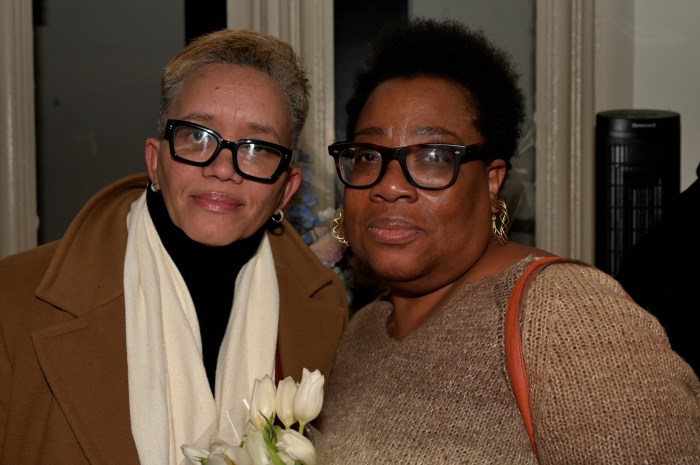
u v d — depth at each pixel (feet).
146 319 4.87
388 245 4.18
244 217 4.83
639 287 7.64
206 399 4.89
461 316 3.96
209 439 4.60
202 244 4.98
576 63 9.66
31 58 8.89
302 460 3.52
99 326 4.83
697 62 9.70
